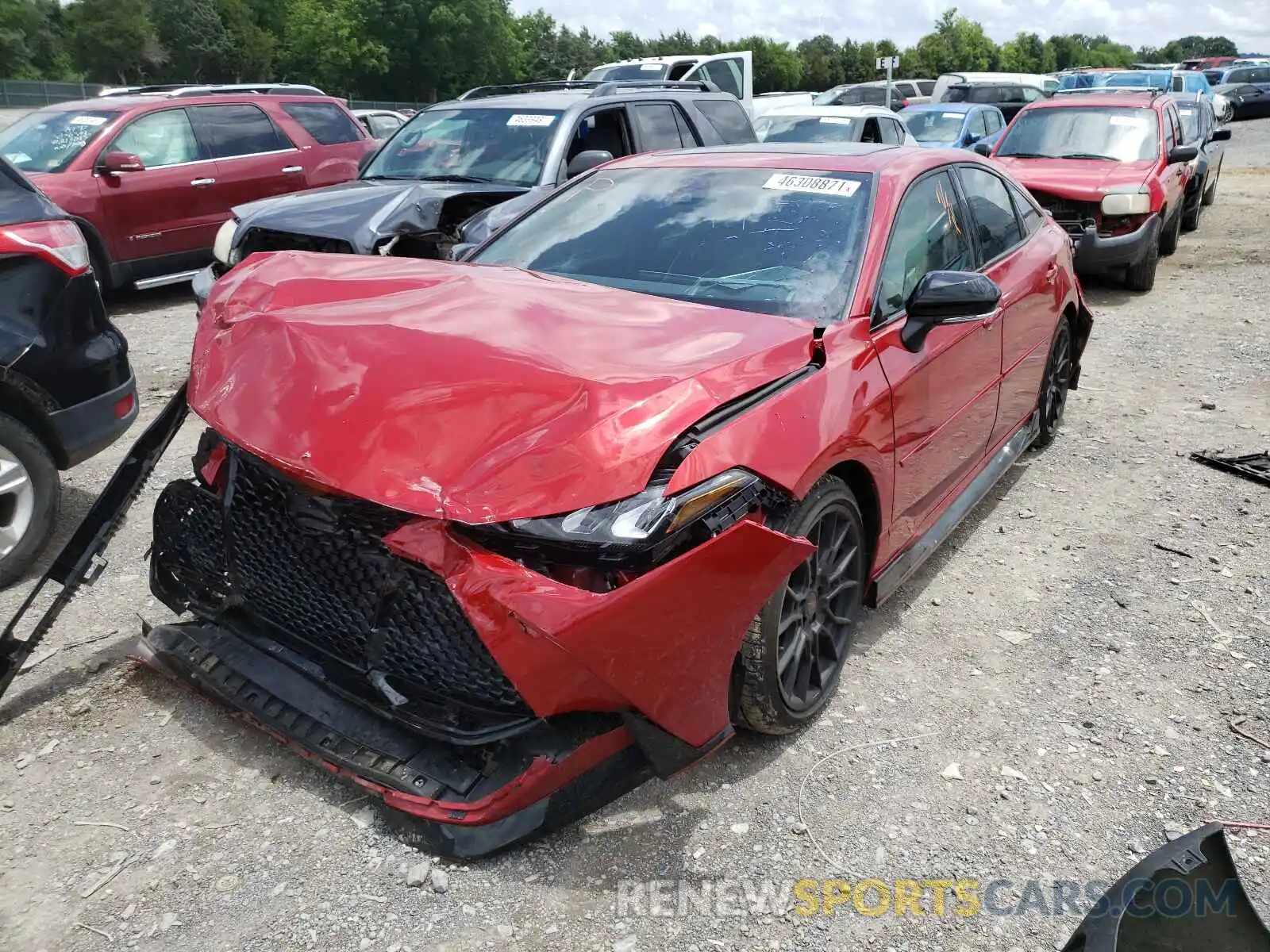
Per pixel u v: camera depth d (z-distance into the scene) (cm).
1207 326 831
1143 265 945
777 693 277
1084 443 566
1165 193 955
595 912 233
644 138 775
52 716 299
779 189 367
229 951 220
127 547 417
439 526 227
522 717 234
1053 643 356
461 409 234
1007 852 254
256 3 9031
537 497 219
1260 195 1697
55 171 866
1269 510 469
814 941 227
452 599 233
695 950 223
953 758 290
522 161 712
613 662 222
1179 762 290
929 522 378
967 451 402
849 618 314
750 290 327
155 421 308
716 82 1470
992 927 231
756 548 234
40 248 385
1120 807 271
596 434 227
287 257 332
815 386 279
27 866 242
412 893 236
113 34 8281
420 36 7569
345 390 245
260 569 271
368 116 1819
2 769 276
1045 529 453
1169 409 622
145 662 305
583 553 218
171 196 921
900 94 2722
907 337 329
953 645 355
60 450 397
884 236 339
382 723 260
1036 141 1080
